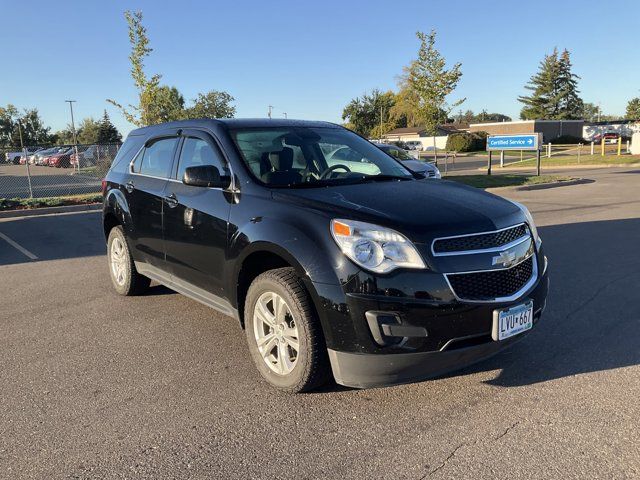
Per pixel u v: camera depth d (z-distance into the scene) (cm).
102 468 281
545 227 982
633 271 645
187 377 389
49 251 880
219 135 437
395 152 1414
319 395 356
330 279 315
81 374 397
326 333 321
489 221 336
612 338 438
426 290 305
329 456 288
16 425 326
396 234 312
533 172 2731
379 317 305
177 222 449
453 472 270
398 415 328
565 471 268
